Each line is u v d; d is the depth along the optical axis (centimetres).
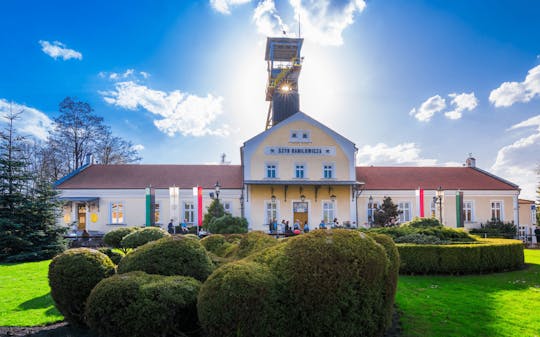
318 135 3064
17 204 1928
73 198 2800
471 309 816
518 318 748
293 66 3522
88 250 693
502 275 1264
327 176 3030
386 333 648
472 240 1576
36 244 1892
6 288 1041
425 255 1283
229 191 2997
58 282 653
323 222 2792
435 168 3556
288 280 531
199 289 575
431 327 693
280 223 2922
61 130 4031
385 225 2795
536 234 3369
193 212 2962
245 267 524
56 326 704
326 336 528
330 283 523
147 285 549
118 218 2881
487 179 3359
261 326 493
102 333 538
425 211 3133
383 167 3528
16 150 2058
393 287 618
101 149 4306
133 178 3052
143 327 518
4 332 665
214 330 492
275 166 3008
